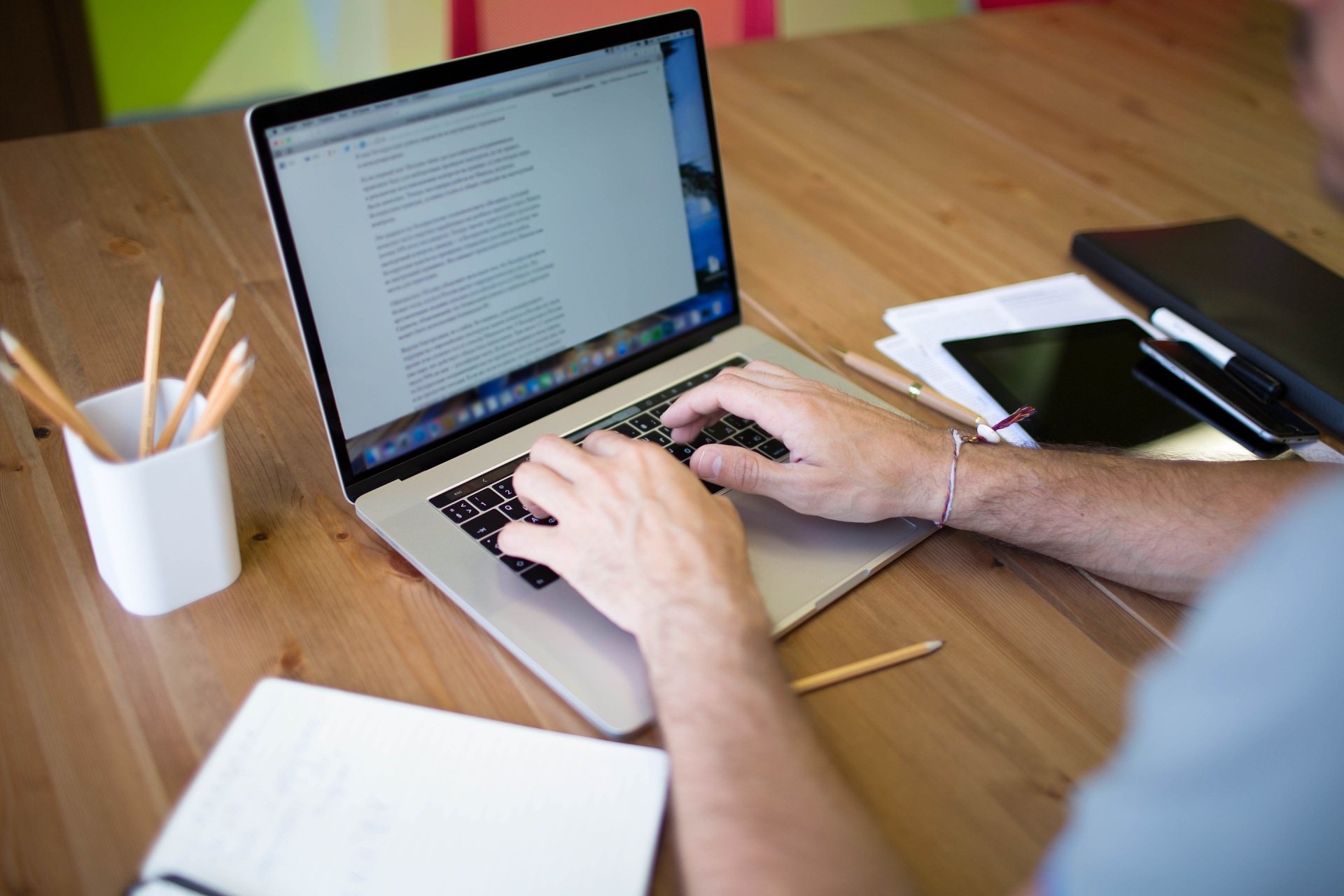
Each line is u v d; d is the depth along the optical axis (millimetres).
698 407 819
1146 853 436
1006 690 697
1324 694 402
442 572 724
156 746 616
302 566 746
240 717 620
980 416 922
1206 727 427
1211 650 436
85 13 2188
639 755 616
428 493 794
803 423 771
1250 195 1392
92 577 717
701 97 949
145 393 654
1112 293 1163
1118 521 771
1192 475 806
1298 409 986
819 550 771
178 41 2316
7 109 2227
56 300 986
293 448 856
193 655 671
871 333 1064
